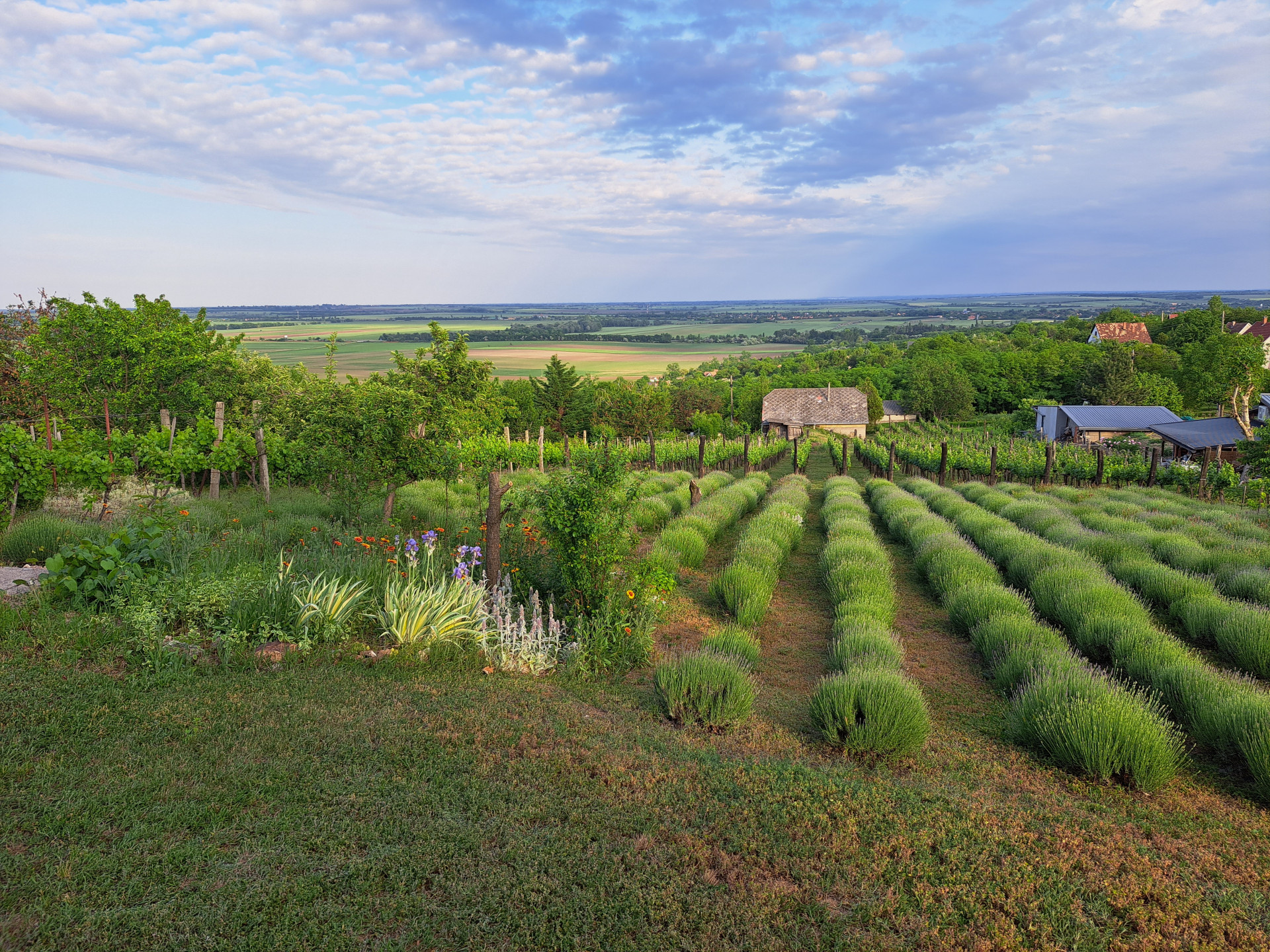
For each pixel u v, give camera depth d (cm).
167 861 369
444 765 490
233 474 1534
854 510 1839
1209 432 3994
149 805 415
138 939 320
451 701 593
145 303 1930
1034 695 630
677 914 361
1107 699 582
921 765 565
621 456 832
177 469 1324
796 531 1577
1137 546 1294
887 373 10788
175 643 629
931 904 379
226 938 326
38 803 403
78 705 513
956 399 8494
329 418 1121
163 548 755
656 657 791
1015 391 9144
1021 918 371
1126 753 537
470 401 2748
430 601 723
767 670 814
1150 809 508
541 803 452
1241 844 464
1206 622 900
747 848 420
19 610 633
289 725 523
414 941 336
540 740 540
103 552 684
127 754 462
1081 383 7906
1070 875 409
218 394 1823
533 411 6294
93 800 411
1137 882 405
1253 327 9612
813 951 344
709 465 3853
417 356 2623
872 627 855
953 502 2091
